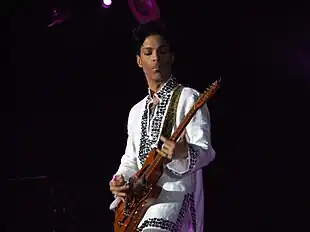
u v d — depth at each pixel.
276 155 11.39
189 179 5.37
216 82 5.06
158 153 5.17
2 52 11.93
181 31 11.64
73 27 11.83
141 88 11.98
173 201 5.29
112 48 11.92
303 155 11.28
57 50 11.96
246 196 11.36
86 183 11.12
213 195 11.44
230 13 11.53
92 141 12.09
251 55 11.53
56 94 12.10
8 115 12.07
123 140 12.03
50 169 12.05
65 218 9.88
